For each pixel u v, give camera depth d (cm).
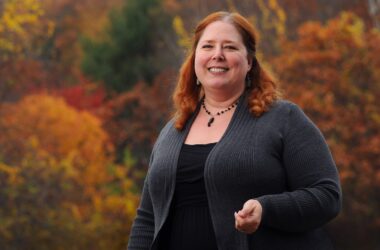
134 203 3612
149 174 533
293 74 3694
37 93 3916
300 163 495
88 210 3369
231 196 487
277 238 486
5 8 3753
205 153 505
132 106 4403
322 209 482
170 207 509
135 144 4303
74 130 3684
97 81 4534
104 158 3778
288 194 479
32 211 3094
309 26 3747
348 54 3691
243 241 480
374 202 3594
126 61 4653
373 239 3622
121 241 3353
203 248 494
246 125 508
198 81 555
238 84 529
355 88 3666
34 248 3062
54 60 4666
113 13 4822
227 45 525
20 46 3781
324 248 500
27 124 3591
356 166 3547
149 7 4759
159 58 4659
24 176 3158
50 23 3975
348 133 3588
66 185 3225
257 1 4309
